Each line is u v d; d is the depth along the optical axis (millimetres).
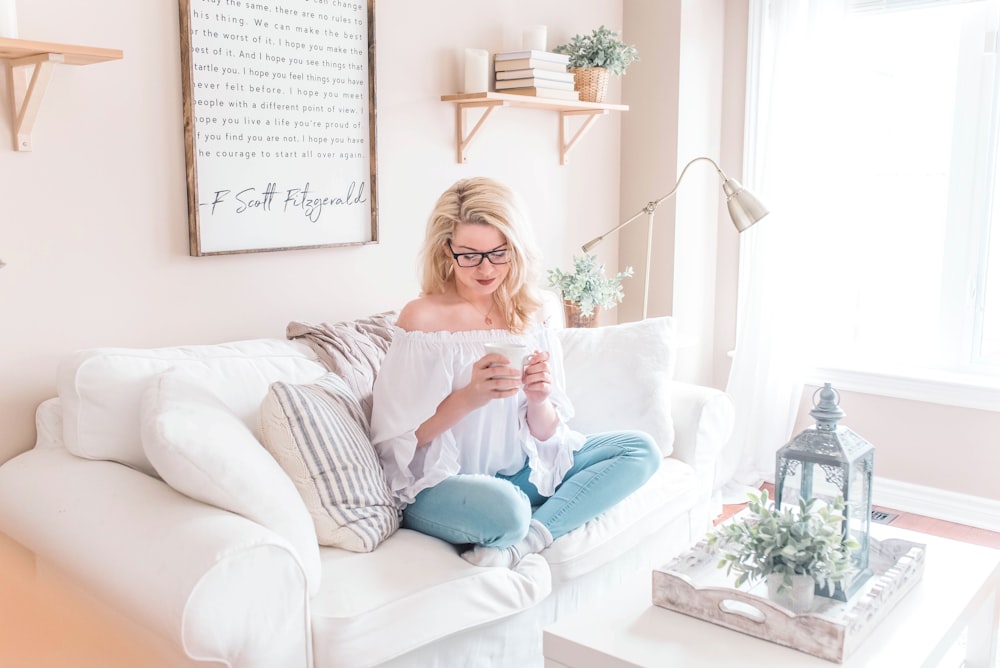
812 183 3463
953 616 1605
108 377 1830
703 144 3664
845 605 1582
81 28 1992
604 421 2521
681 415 2578
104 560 1502
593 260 3215
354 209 2631
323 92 2496
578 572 2020
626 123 3656
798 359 3564
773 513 1578
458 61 2916
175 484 1591
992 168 3258
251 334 2416
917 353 3510
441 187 2910
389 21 2682
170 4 2150
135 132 2117
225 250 2303
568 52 3203
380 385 2055
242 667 1438
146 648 1495
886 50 3436
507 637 1878
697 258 3721
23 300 1963
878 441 3516
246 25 2285
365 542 1803
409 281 2850
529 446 2135
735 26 3676
